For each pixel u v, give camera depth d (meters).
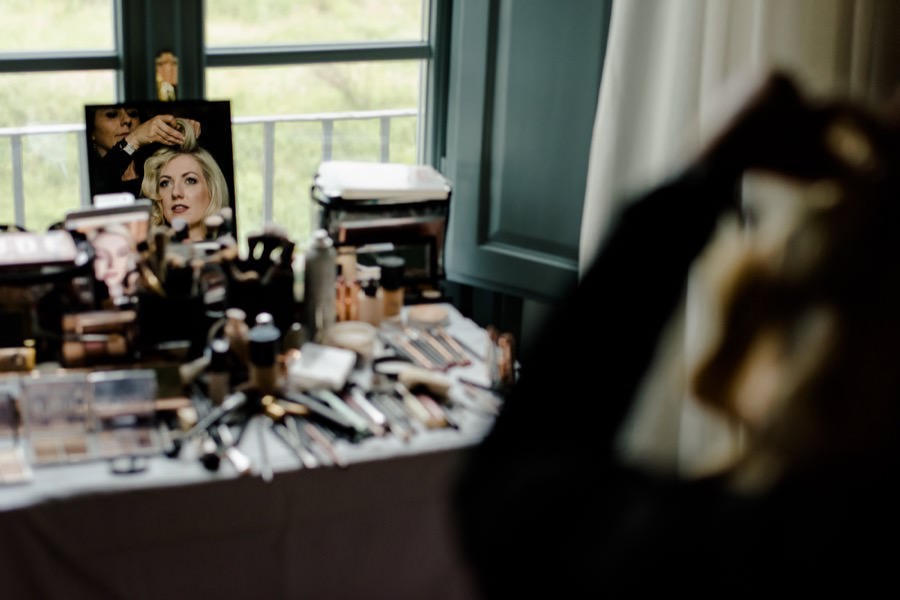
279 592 2.11
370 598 2.17
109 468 2.03
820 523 0.44
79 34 2.69
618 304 0.51
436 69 2.92
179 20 2.68
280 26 2.82
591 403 0.50
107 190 2.58
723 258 0.52
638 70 2.55
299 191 3.08
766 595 0.44
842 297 0.47
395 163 2.83
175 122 2.60
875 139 0.53
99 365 2.28
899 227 0.48
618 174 2.61
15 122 2.73
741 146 0.54
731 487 0.46
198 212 2.65
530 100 2.79
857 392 0.45
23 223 2.85
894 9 2.33
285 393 2.26
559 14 2.70
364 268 2.62
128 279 2.31
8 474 1.99
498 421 0.51
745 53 2.41
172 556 2.04
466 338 2.59
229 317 2.31
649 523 0.46
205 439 2.09
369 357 2.45
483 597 0.48
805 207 0.51
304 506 2.07
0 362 2.23
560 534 0.47
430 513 2.15
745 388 0.49
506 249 2.91
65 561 1.98
